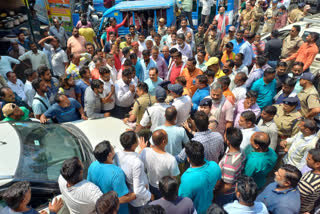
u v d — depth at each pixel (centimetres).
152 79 534
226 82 445
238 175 316
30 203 286
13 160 301
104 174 277
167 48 716
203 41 927
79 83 539
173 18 1015
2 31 844
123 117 547
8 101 485
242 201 247
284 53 707
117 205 235
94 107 490
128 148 303
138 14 990
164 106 418
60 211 294
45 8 1124
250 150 363
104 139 428
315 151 291
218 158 369
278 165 450
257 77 543
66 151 357
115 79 655
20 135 355
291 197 266
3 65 672
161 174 320
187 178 289
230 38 845
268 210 277
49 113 450
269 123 390
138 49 749
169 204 254
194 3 1270
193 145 289
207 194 295
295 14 1070
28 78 546
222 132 448
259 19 1106
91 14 1268
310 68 677
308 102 458
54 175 310
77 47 850
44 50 812
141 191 289
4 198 232
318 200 312
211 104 415
